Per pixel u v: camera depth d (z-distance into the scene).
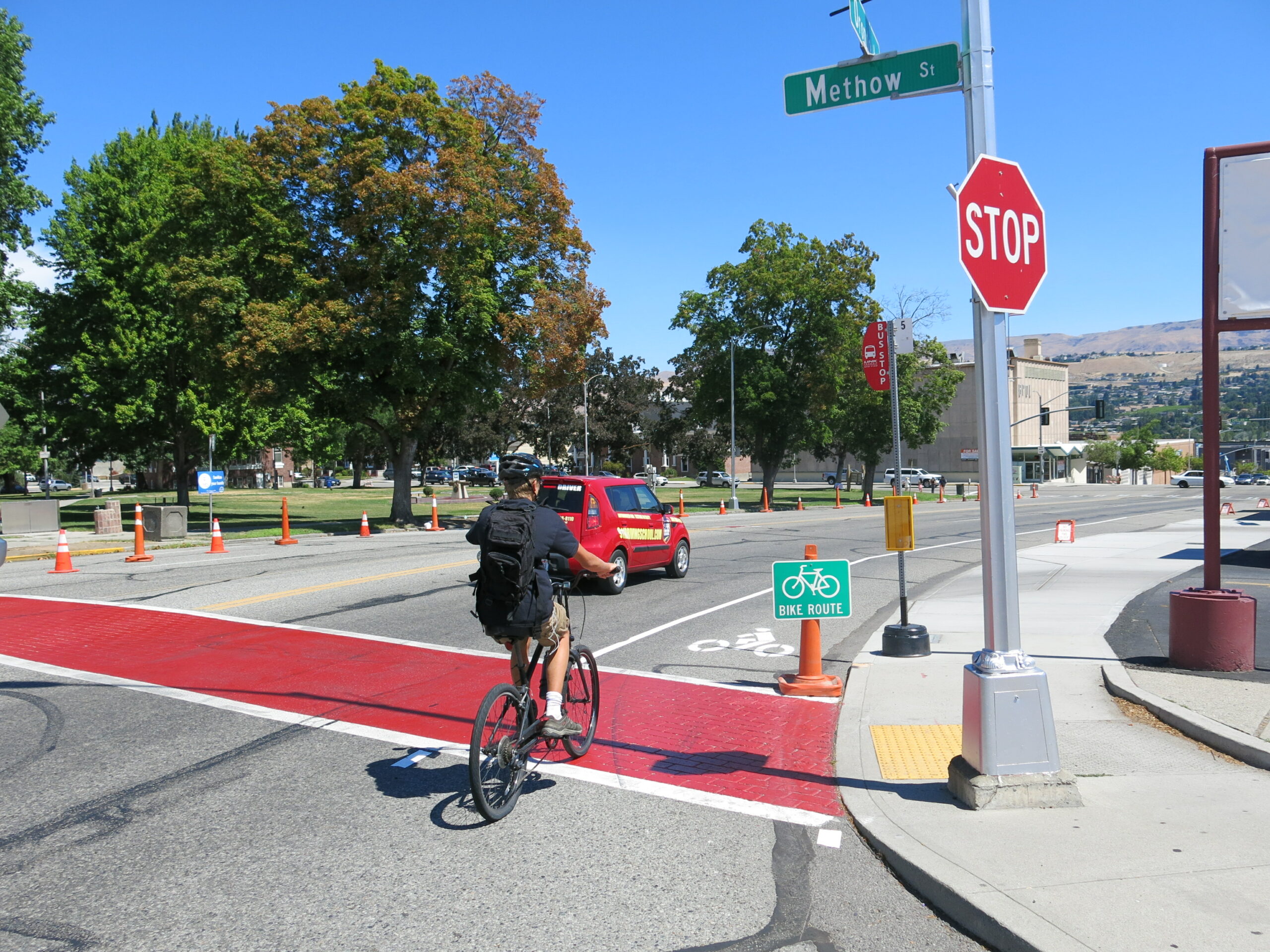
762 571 16.47
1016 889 3.76
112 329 33.59
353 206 29.23
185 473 36.22
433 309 30.19
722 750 6.16
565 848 4.52
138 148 35.81
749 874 4.22
